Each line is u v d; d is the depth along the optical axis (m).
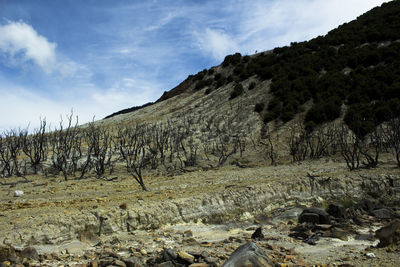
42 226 11.53
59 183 24.08
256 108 51.50
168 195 17.42
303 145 37.47
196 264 8.30
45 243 11.08
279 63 63.69
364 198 20.16
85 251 10.79
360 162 28.80
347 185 20.84
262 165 32.31
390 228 10.77
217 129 48.31
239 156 38.12
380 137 33.78
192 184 21.98
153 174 29.98
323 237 13.02
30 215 12.72
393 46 52.69
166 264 8.55
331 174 22.42
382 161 28.69
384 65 50.12
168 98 79.38
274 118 48.00
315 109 44.38
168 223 14.79
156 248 11.18
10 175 28.44
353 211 17.00
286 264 8.73
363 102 43.31
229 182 21.84
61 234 11.59
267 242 12.30
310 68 56.81
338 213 16.16
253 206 17.61
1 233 10.72
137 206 14.59
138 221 13.91
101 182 24.66
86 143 41.44
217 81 70.81
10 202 16.25
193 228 14.67
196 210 15.94
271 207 18.33
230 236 13.19
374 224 15.27
